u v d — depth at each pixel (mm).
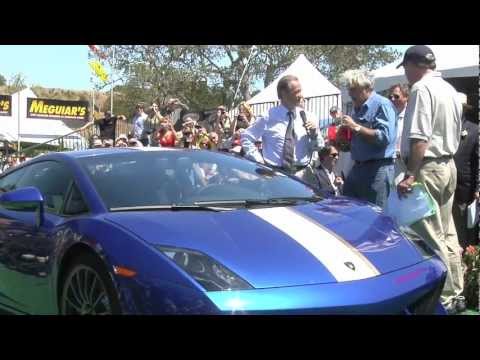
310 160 5680
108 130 14461
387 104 4969
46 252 3342
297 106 5547
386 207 4395
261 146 6316
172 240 2723
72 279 3078
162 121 10406
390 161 5004
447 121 4238
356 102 5121
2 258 3908
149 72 27516
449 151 4289
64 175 3750
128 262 2664
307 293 2482
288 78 5441
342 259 2725
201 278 2477
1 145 26281
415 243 3143
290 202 3508
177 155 3990
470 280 4496
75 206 3428
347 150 5457
